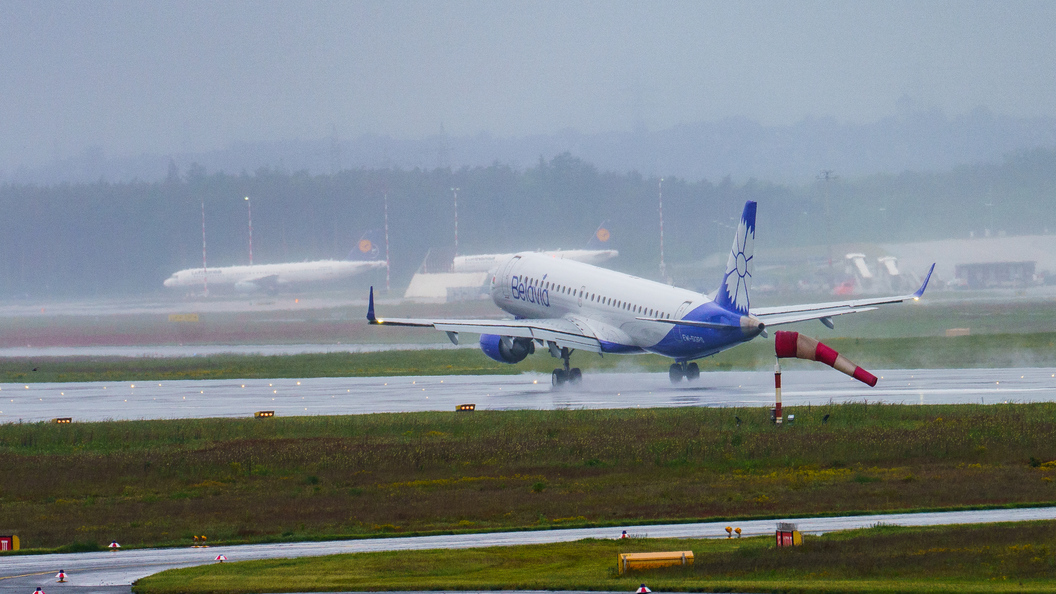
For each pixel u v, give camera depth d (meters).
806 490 110.44
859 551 79.00
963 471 118.44
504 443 146.00
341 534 96.06
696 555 81.12
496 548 87.94
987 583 68.88
